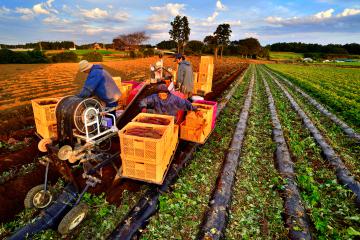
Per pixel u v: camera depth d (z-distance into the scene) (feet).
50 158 14.64
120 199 15.87
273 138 27.71
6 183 16.97
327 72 155.12
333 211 15.56
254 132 29.91
